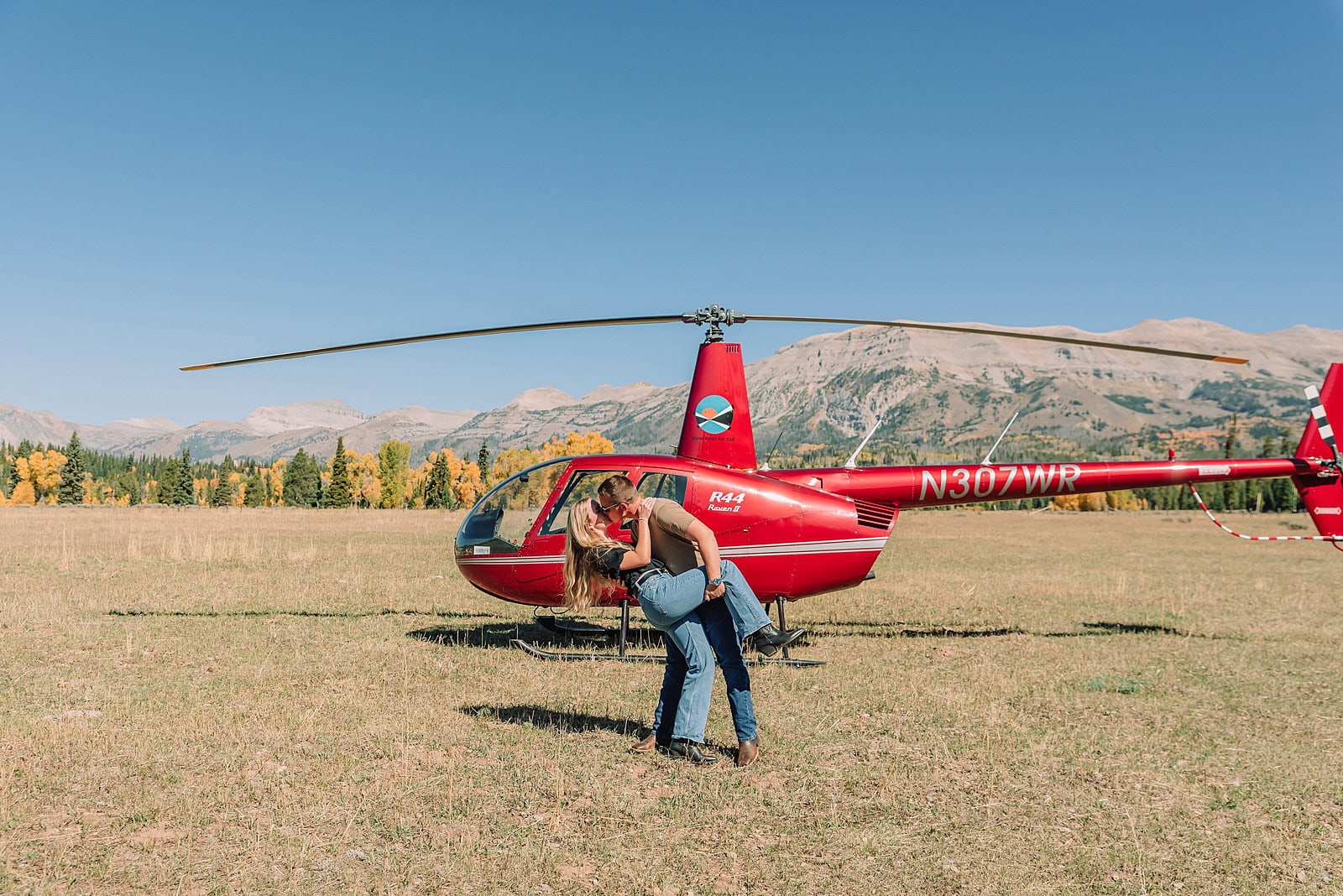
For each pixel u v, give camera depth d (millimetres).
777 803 4801
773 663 8672
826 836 4371
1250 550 29625
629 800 4789
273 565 17328
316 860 3930
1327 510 10773
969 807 4820
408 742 5766
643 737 5992
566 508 9617
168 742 5590
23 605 11266
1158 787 5203
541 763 5379
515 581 9688
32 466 120625
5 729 5785
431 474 123625
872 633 10766
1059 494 10469
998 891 3793
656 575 5465
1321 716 7004
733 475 9438
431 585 14477
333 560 18500
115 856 3908
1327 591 16781
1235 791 5156
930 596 14367
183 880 3680
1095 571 19859
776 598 9469
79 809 4465
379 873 3818
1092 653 9539
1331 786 5277
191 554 19016
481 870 3859
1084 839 4391
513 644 9461
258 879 3725
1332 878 3988
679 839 4289
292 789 4824
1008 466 10383
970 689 7652
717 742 5969
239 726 5992
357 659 8453
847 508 9445
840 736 6156
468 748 5684
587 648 9414
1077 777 5367
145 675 7625
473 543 9906
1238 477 10719
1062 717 6777
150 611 11219
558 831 4328
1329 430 10836
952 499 10312
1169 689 7824
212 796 4656
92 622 10227
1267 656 9531
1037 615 12516
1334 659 9445
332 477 106312
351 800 4680
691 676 5547
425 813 4520
